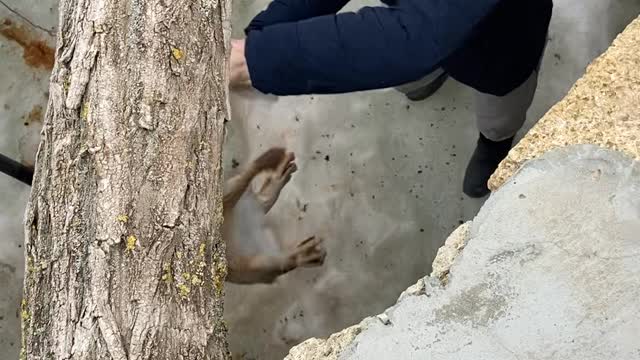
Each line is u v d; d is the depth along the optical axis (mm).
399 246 2725
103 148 1193
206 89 1278
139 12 1236
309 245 2693
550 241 1094
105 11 1231
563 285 1069
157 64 1229
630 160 1118
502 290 1086
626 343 1038
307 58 1565
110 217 1176
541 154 1159
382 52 1561
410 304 1124
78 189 1202
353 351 1121
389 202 2752
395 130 2783
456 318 1090
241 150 2785
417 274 2703
